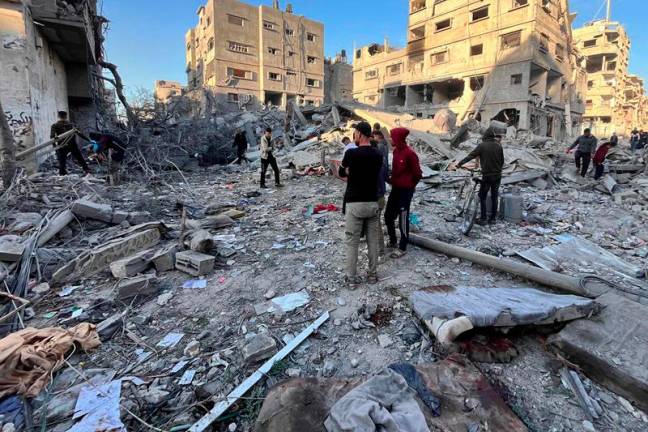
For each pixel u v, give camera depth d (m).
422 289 3.43
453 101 30.42
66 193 6.98
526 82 25.50
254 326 3.11
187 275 4.11
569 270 4.25
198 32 41.75
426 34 32.31
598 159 10.07
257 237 5.40
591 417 2.13
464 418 1.99
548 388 2.35
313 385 2.20
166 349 2.80
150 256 4.27
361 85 41.25
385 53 37.28
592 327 2.70
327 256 4.62
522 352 2.67
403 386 2.12
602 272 4.20
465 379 2.29
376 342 2.88
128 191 8.49
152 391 2.35
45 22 10.27
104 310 3.36
